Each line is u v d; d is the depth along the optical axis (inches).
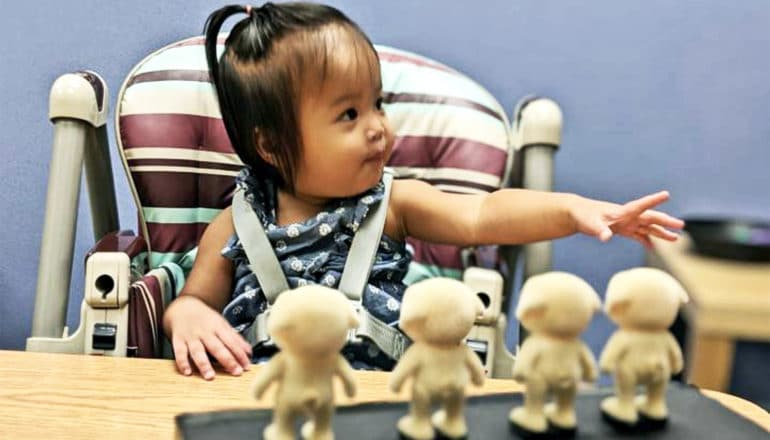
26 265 45.4
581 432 14.9
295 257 30.1
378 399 19.5
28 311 45.8
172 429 18.2
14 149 44.3
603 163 46.1
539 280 14.6
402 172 36.3
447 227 31.5
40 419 18.4
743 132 45.6
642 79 45.1
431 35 44.3
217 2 42.8
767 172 45.8
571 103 45.5
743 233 39.5
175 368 23.1
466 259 36.5
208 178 35.3
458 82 37.9
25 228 45.0
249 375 23.2
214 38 32.8
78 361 22.8
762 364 39.0
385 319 29.2
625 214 25.9
